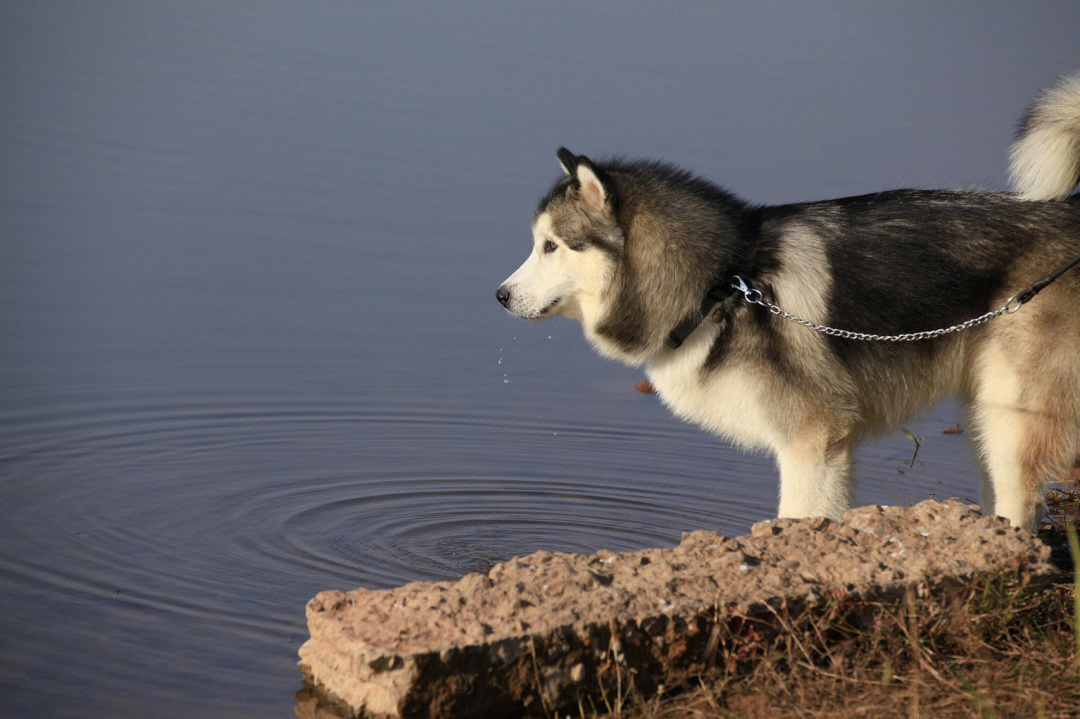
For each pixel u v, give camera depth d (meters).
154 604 6.18
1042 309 6.95
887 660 4.98
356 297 12.98
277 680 5.33
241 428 9.55
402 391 10.80
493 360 11.85
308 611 5.20
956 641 5.27
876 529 5.97
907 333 7.21
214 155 17.50
